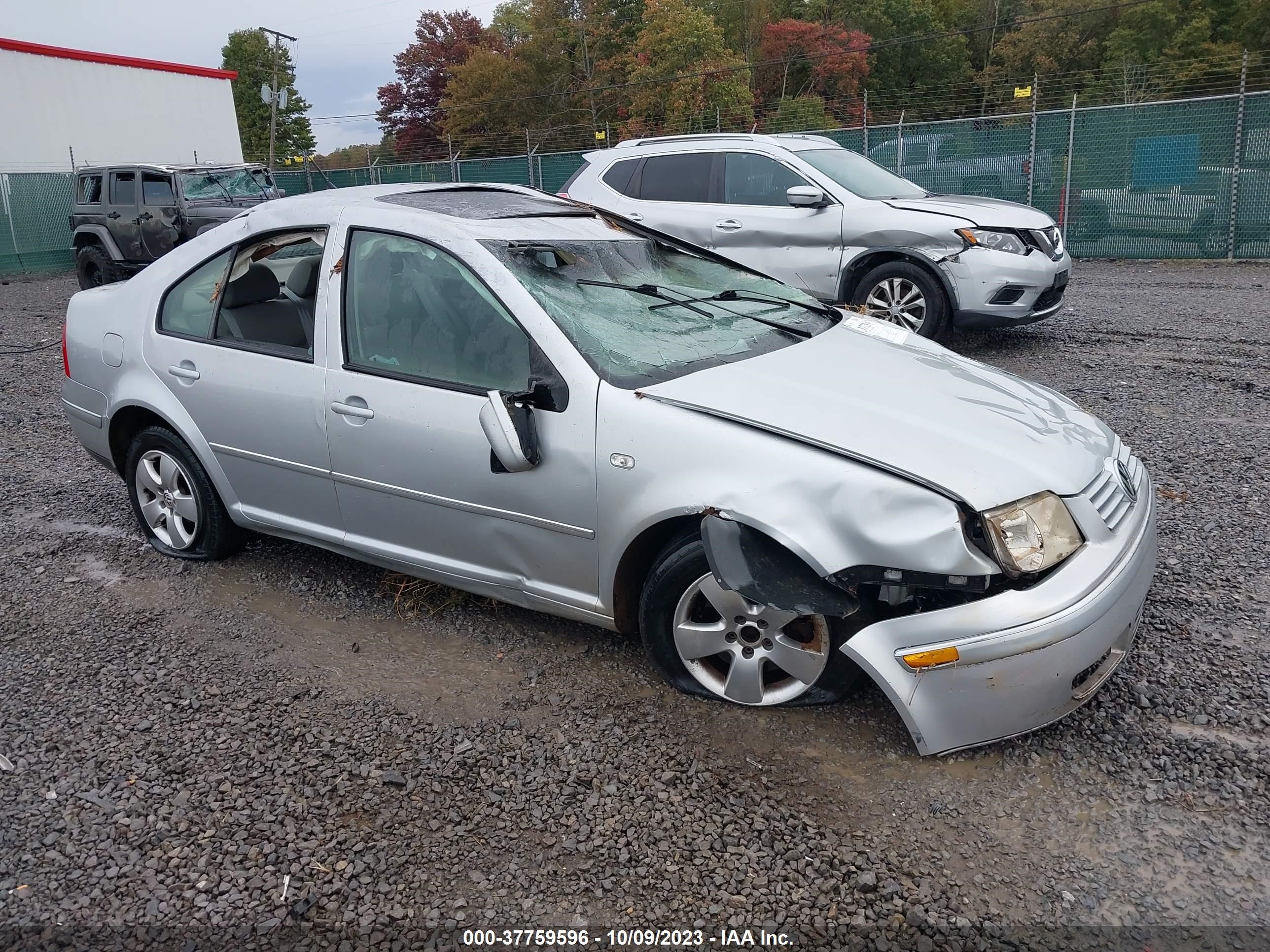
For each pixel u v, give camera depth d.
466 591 3.70
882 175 9.11
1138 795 2.74
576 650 3.64
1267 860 2.48
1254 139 14.19
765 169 8.83
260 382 3.90
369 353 3.65
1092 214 15.73
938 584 2.69
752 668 3.10
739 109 45.91
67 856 2.61
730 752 2.98
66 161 25.42
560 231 3.88
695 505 2.92
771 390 3.17
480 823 2.71
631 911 2.39
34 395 8.26
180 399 4.19
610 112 53.84
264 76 67.94
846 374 3.43
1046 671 2.70
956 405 3.27
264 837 2.67
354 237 3.74
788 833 2.63
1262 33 45.62
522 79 56.91
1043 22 51.84
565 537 3.24
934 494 2.72
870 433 2.94
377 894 2.46
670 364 3.34
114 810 2.79
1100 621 2.75
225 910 2.42
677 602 3.14
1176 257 15.10
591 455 3.12
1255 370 7.50
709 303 3.89
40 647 3.76
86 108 25.77
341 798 2.83
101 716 3.28
